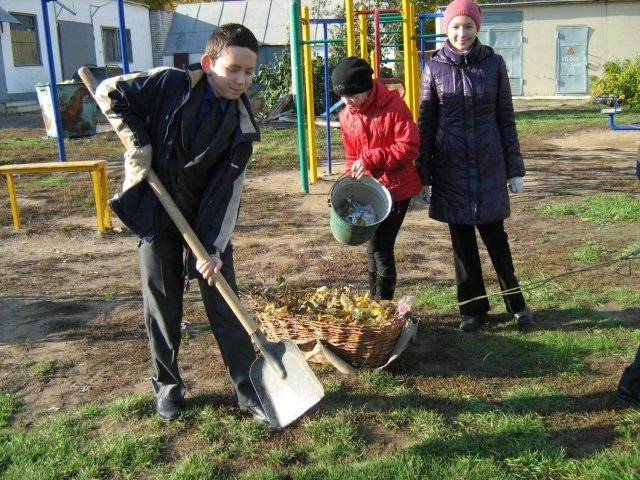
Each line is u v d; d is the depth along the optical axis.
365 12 8.91
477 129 4.31
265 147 13.86
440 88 4.33
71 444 3.23
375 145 4.29
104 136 16.23
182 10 33.44
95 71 21.28
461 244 4.50
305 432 3.32
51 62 9.62
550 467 2.98
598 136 14.92
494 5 25.56
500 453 3.09
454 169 4.36
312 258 6.36
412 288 5.44
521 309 4.59
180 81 3.07
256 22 31.45
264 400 3.21
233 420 3.42
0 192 9.77
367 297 4.25
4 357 4.30
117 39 29.98
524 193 9.17
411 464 3.00
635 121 17.06
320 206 8.63
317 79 18.81
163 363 3.41
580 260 6.06
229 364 3.43
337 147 13.84
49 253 6.77
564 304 4.96
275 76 19.72
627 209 7.80
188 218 3.25
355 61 4.18
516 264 6.00
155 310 3.33
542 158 12.16
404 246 6.68
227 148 3.13
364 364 3.90
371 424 3.39
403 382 3.81
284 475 3.00
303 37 10.78
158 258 3.25
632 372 3.48
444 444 3.17
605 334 4.42
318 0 26.73
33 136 16.50
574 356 4.11
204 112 3.07
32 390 3.85
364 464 3.01
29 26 25.53
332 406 3.55
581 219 7.61
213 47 2.99
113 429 3.39
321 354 3.90
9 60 24.56
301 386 3.12
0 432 3.40
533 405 3.52
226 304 3.36
